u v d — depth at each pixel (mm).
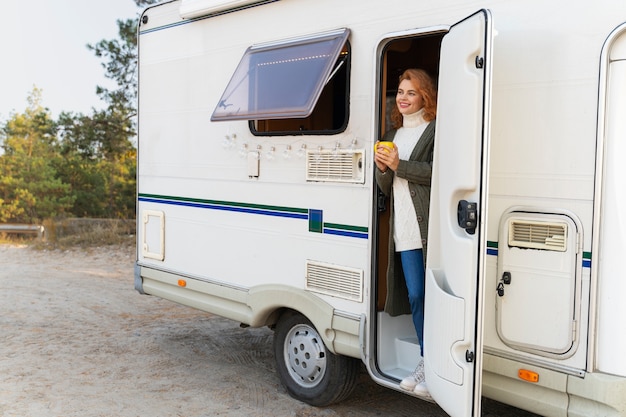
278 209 4289
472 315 2920
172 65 5172
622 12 2740
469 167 2920
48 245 11883
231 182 4645
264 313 4426
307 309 4102
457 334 2979
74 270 9695
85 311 7082
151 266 5441
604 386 2770
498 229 3117
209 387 4703
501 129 3107
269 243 4371
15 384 4723
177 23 5105
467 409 2932
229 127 4637
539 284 2980
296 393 4375
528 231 3020
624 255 2744
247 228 4531
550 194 2947
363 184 3746
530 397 3051
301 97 3859
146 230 5504
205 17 4832
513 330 3066
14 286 8414
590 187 2828
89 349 5637
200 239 4945
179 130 5113
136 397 4496
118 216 16422
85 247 11648
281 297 4262
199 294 5004
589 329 2816
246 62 4406
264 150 4367
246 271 4559
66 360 5316
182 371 5059
